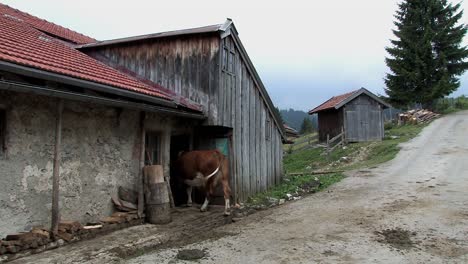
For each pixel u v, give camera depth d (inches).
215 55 396.2
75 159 265.0
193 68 406.9
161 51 426.6
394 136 1037.2
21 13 476.4
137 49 441.4
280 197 468.8
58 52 310.3
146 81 429.7
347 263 217.3
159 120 356.8
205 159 367.9
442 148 768.3
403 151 795.4
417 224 299.6
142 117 325.7
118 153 303.0
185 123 401.7
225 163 371.6
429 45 1270.9
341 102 1044.5
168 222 313.0
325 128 1205.7
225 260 226.7
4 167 217.5
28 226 230.4
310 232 288.7
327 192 479.5
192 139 426.6
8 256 205.3
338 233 282.8
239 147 448.8
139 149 323.9
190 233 290.0
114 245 241.3
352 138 1050.7
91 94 269.1
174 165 396.8
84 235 253.6
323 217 338.6
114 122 300.0
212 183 369.1
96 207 280.5
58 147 243.8
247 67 475.2
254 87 502.3
